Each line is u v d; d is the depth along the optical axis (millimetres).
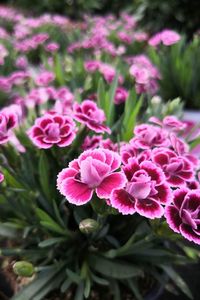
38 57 771
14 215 332
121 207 221
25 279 340
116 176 231
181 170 271
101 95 367
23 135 343
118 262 307
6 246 378
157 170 246
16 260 343
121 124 360
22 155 339
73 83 508
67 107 391
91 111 303
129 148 290
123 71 513
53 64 590
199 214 237
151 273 320
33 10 1451
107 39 806
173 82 618
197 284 395
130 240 276
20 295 285
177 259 302
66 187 230
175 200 238
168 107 382
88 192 228
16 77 523
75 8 1427
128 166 245
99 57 588
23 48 756
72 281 304
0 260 360
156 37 597
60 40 849
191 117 572
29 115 396
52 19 1066
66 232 307
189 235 224
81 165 225
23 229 329
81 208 309
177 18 1074
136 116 385
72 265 320
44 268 292
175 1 1052
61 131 286
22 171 336
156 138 301
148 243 286
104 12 1461
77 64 553
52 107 442
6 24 1174
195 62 608
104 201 244
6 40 822
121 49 670
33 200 322
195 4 1051
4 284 347
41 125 291
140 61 520
